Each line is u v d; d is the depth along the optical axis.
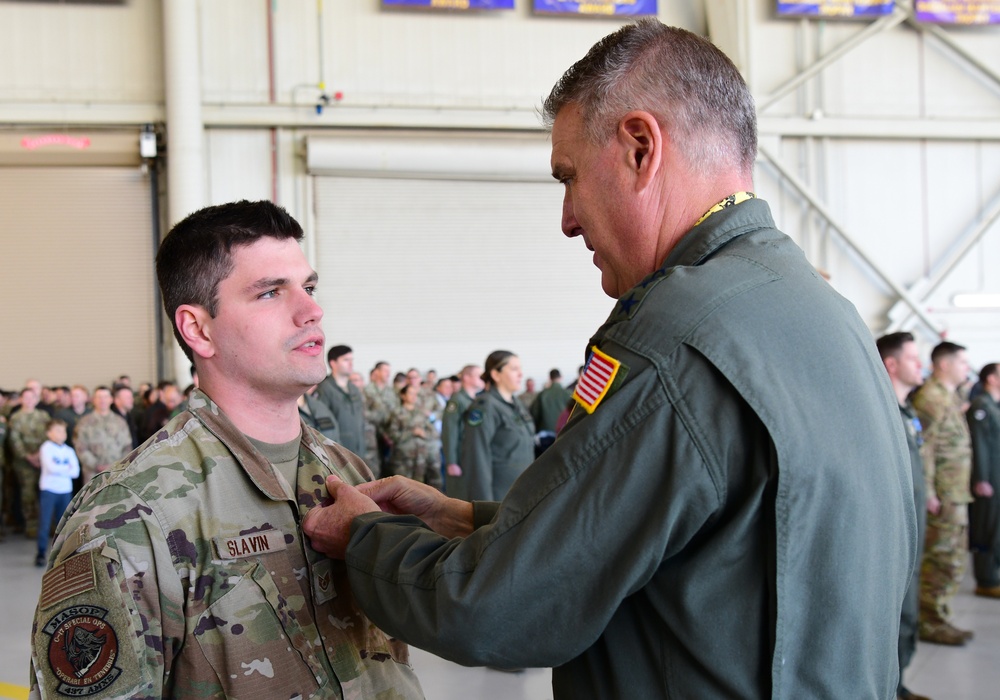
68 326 9.86
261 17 9.87
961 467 4.06
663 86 0.98
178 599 1.07
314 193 10.12
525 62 10.32
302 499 1.23
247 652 1.08
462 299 10.60
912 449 3.28
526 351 10.76
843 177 11.05
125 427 7.17
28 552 7.01
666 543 0.83
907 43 11.07
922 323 11.12
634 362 0.88
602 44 1.02
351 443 6.30
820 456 0.83
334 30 9.98
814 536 0.83
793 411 0.83
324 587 1.18
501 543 0.89
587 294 10.90
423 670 3.76
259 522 1.15
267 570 1.13
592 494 0.86
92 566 0.99
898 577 0.94
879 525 0.88
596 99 1.00
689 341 0.86
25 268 9.81
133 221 9.92
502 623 0.87
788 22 10.84
